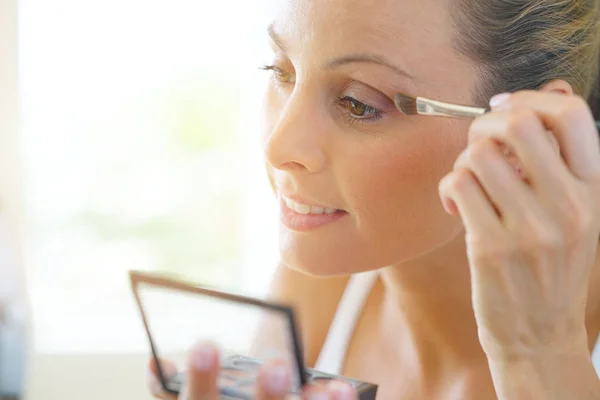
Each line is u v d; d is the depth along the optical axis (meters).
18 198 1.68
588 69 0.71
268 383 0.47
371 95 0.61
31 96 1.75
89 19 1.74
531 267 0.52
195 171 1.83
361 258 0.66
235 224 1.85
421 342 0.82
